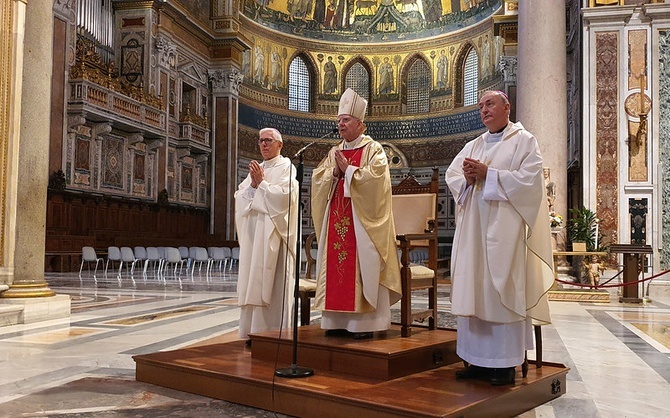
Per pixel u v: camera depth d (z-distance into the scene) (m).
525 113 12.14
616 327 7.62
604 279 12.71
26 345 5.93
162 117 23.06
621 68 13.00
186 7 24.84
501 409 3.62
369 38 32.44
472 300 3.84
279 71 31.14
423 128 31.47
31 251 7.75
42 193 7.90
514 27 23.86
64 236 17.73
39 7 7.87
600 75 13.08
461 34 30.27
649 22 12.96
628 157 12.87
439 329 5.10
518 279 3.84
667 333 7.13
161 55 22.91
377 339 4.52
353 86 32.72
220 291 12.29
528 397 3.90
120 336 6.48
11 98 7.59
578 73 17.66
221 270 21.41
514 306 3.80
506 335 3.85
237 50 27.30
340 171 4.64
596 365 5.28
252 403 3.92
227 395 4.05
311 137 31.62
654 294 12.34
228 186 26.67
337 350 4.20
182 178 24.91
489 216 3.90
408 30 31.98
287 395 3.76
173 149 24.19
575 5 18.94
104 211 20.06
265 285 5.34
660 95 12.84
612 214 12.84
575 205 17.91
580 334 7.01
